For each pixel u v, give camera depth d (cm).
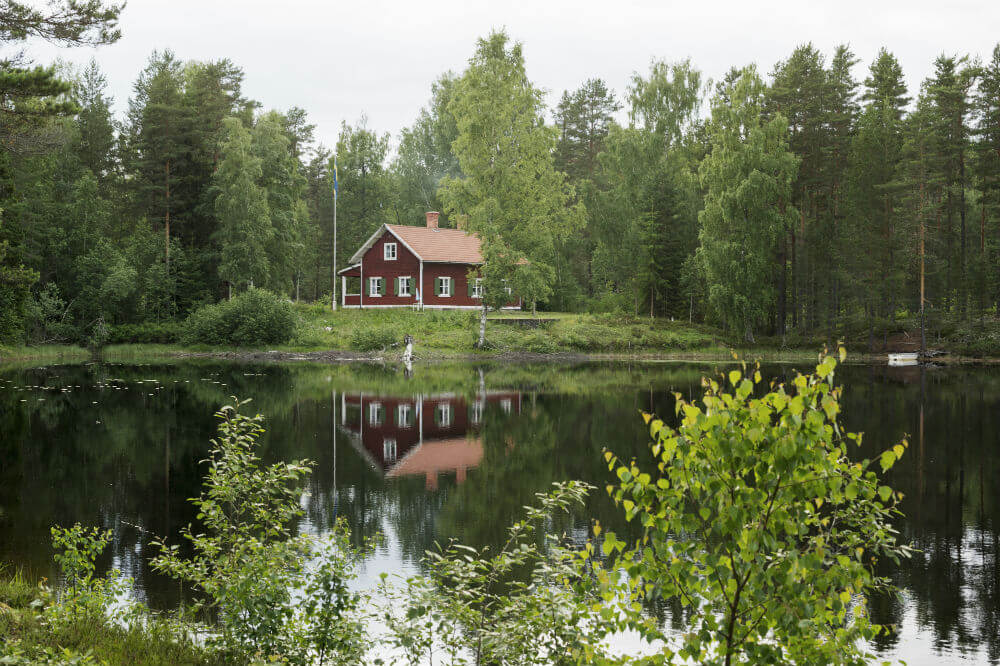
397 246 5712
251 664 552
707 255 5016
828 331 5319
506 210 4466
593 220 5988
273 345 4869
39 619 641
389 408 2514
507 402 2667
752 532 402
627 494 1381
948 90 4931
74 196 5247
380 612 807
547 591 538
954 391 2923
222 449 650
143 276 5144
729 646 425
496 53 4412
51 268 5016
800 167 5334
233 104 6944
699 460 421
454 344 4791
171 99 5641
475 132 4372
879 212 5025
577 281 6994
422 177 7612
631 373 3756
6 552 1027
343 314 5500
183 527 1162
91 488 1411
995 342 4603
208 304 5341
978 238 5516
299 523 1191
